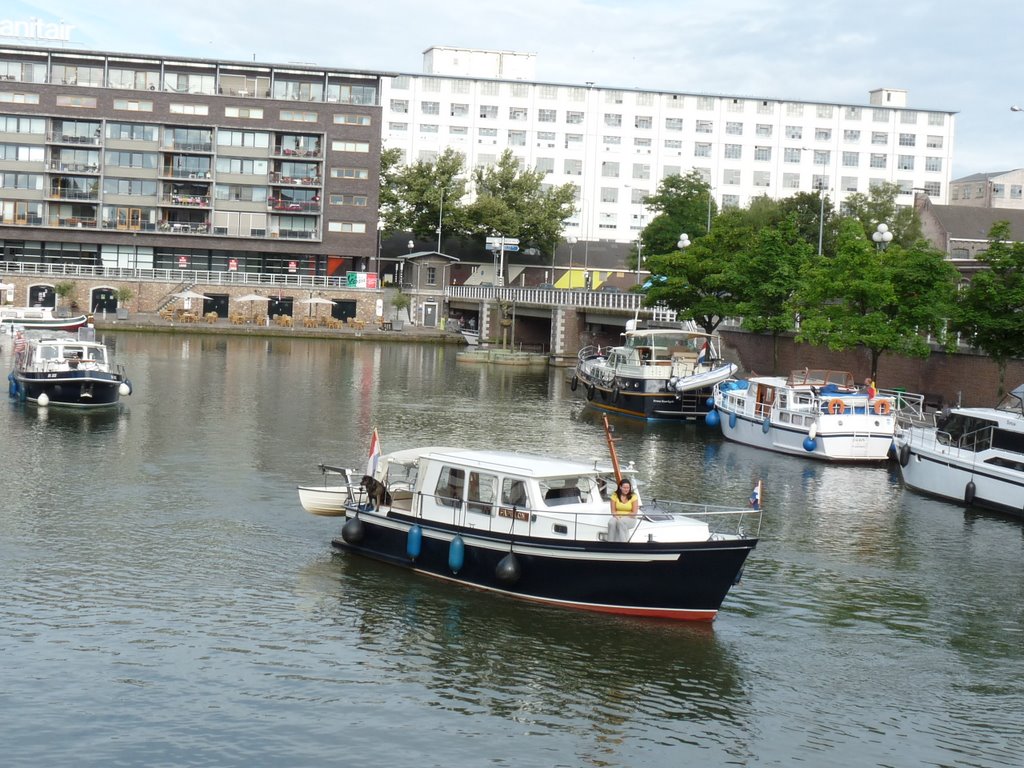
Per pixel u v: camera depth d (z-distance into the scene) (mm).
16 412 53094
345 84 124062
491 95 146750
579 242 147375
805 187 151875
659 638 24594
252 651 23250
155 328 106312
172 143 119812
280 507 34844
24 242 120312
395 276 140125
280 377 73188
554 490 26469
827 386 50156
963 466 38812
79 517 32906
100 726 19906
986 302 47656
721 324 81500
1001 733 21016
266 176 122062
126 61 120562
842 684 22875
